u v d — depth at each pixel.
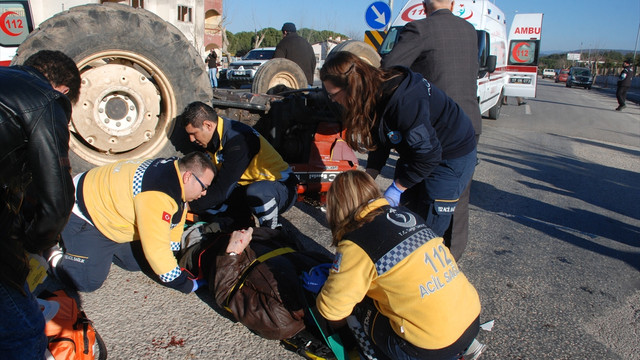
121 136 3.47
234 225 3.48
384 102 2.31
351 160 4.18
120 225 2.60
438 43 2.97
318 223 4.18
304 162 4.10
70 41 3.14
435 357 1.86
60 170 1.48
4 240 1.40
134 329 2.52
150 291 2.90
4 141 1.36
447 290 1.86
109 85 3.35
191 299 2.85
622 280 3.57
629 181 6.91
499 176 6.59
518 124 12.81
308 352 2.35
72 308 2.19
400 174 2.62
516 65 13.27
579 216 5.08
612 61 63.94
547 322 2.91
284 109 3.84
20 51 3.05
